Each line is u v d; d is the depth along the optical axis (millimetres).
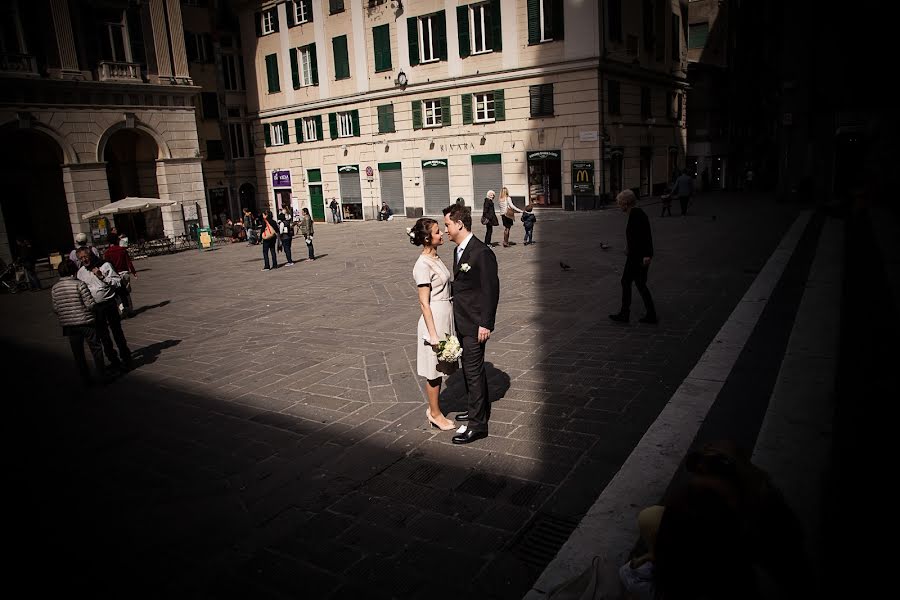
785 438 4113
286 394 6273
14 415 6277
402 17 29516
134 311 11867
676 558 1868
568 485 3971
